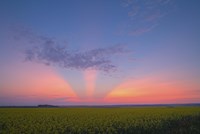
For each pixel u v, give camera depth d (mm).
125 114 38750
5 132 20234
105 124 24828
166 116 33031
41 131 21500
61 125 24359
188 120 30016
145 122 25656
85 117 33250
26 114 38812
